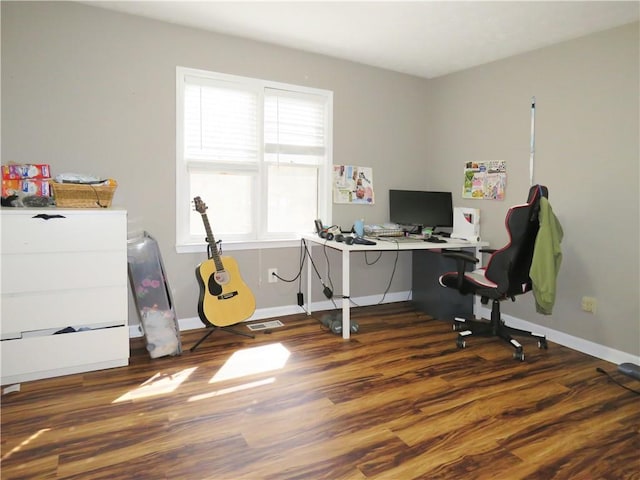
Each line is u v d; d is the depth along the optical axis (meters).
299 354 2.82
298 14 2.83
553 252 2.64
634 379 2.48
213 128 3.31
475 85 3.78
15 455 1.69
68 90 2.78
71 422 1.94
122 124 2.96
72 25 2.76
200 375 2.47
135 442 1.79
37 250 2.31
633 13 2.57
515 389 2.35
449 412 2.08
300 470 1.62
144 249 2.70
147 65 3.00
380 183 4.08
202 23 3.05
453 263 3.58
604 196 2.82
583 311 2.96
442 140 4.14
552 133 3.14
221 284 2.98
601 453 1.76
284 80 3.50
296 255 3.73
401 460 1.70
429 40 3.20
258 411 2.07
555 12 2.62
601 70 2.83
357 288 4.07
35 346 2.33
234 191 3.45
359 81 3.87
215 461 1.67
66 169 2.80
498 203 3.59
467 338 3.16
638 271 2.66
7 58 2.60
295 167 3.71
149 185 3.08
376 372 2.54
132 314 3.09
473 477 1.60
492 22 2.82
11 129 2.63
